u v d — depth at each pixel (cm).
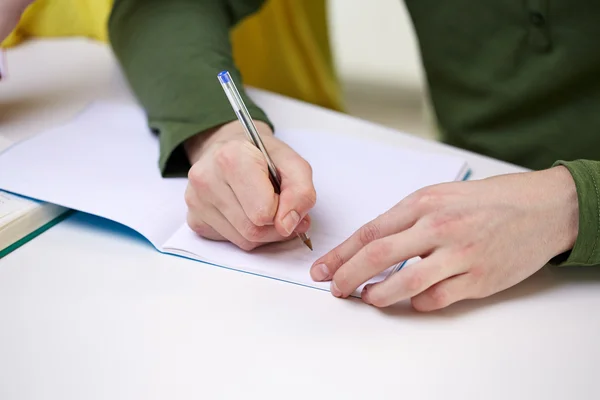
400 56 183
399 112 152
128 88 89
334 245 58
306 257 57
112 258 57
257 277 55
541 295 54
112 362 46
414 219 53
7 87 89
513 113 96
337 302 53
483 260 51
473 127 101
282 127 79
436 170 69
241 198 54
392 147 74
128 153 72
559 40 87
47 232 61
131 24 85
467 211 52
